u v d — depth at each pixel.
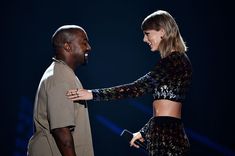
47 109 5.51
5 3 15.22
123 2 15.28
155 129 6.37
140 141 6.96
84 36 5.96
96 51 15.45
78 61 5.95
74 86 5.70
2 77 15.41
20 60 15.41
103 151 15.52
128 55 15.41
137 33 15.34
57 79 5.55
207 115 15.29
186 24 15.16
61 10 15.25
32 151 5.70
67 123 5.39
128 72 15.45
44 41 15.34
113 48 15.43
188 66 6.43
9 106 15.46
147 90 6.43
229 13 14.95
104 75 15.49
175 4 15.12
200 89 15.29
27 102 15.48
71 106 5.50
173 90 6.30
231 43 15.02
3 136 15.44
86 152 5.78
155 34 6.53
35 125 5.81
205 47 15.16
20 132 15.45
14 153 15.45
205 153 15.27
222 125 15.21
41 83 5.73
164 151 6.27
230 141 15.13
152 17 6.55
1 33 15.27
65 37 5.84
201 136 15.32
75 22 15.31
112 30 15.38
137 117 15.49
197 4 15.08
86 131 5.82
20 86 15.45
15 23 15.28
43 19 15.27
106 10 15.34
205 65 15.20
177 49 6.48
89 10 15.31
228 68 15.08
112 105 15.59
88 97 5.87
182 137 6.35
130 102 15.52
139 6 15.25
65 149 5.38
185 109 15.41
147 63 15.38
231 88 15.10
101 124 15.58
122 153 15.46
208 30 15.10
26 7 15.25
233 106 15.10
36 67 15.43
